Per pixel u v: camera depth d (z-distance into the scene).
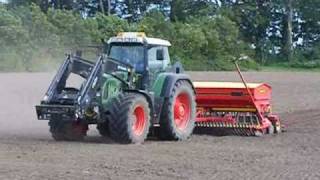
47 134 17.17
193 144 15.49
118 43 16.30
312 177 10.95
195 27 72.00
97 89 15.14
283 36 88.25
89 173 10.95
